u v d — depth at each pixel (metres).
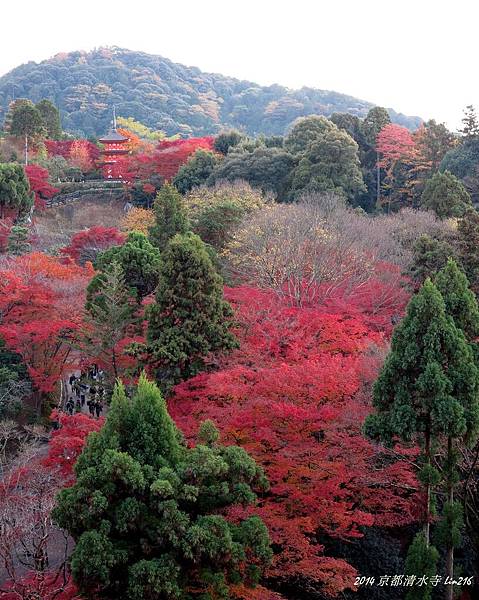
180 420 17.48
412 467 16.28
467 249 26.95
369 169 61.31
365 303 25.22
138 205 63.06
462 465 16.58
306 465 14.80
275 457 14.89
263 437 15.12
